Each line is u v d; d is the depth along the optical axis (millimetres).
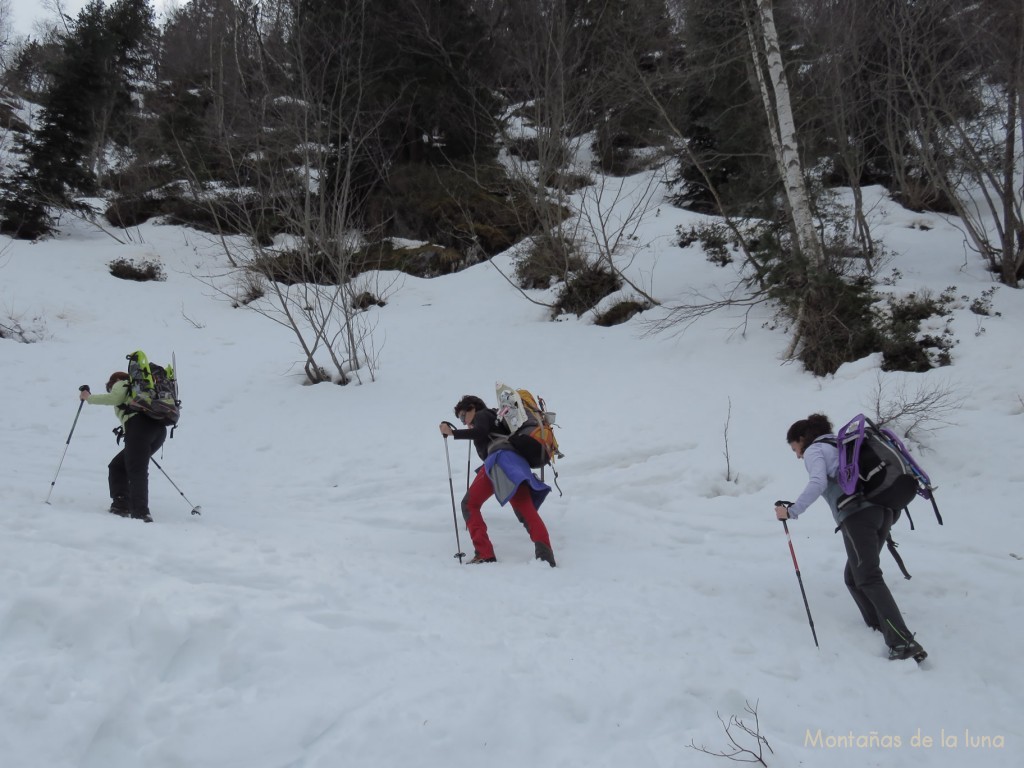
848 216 14133
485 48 24000
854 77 16328
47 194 22438
